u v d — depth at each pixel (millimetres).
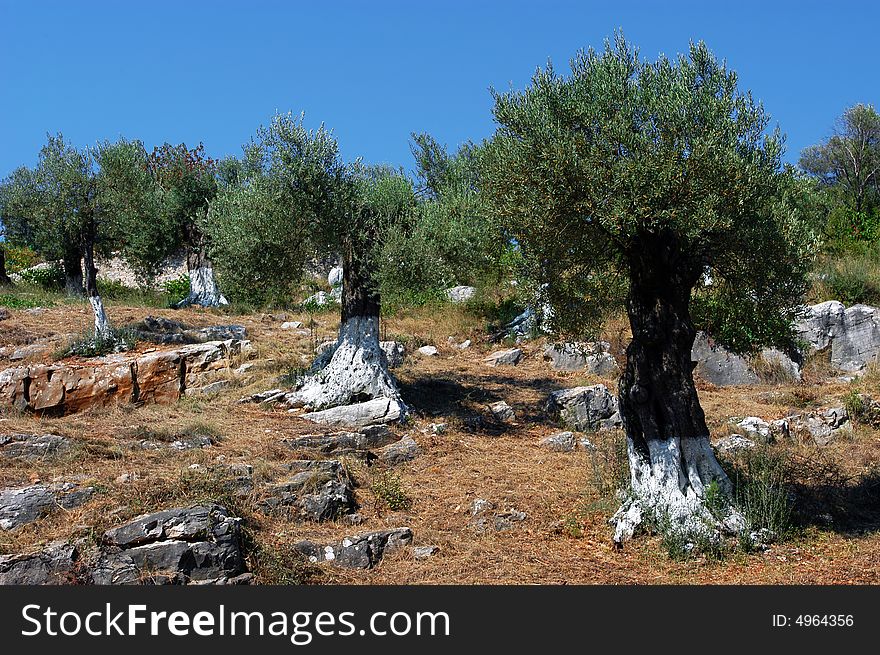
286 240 14172
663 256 10148
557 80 10227
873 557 9508
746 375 17625
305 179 13750
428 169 20828
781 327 11422
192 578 8016
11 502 8719
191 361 16250
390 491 10805
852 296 19016
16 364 16219
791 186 10945
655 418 10148
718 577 8930
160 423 12945
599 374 18219
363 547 9109
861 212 26484
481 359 19781
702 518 9711
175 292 27719
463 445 13492
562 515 10766
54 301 22703
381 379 14703
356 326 14906
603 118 9812
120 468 10227
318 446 12453
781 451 12883
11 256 33594
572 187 9781
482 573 8906
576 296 11781
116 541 8180
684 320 10195
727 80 10047
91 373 15031
